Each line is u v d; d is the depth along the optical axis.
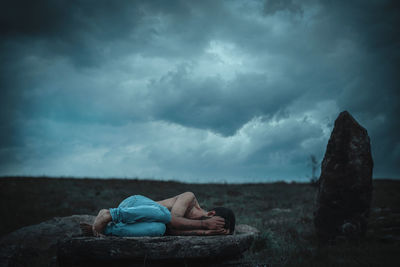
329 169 6.58
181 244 3.66
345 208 6.36
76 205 11.72
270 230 7.41
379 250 5.36
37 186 16.38
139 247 3.49
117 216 3.83
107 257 3.41
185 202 4.40
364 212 6.36
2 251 5.33
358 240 6.13
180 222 4.14
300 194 16.67
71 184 18.08
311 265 4.59
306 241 6.45
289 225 8.27
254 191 17.92
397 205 10.62
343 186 6.38
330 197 6.45
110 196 14.67
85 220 6.74
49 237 6.00
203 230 4.18
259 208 12.32
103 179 21.55
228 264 4.15
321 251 5.24
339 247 5.70
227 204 13.34
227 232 4.34
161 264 3.69
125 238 3.50
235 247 4.07
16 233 6.00
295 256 5.09
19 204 11.32
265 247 5.67
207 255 3.78
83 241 3.39
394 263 4.59
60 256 3.38
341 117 6.72
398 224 7.35
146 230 3.91
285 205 13.09
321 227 6.52
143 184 19.73
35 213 9.74
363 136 6.57
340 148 6.54
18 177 19.92
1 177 19.62
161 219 4.04
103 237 3.56
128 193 15.91
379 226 7.43
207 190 18.23
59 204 11.80
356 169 6.37
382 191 14.70
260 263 4.55
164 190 17.75
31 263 5.03
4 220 8.64
